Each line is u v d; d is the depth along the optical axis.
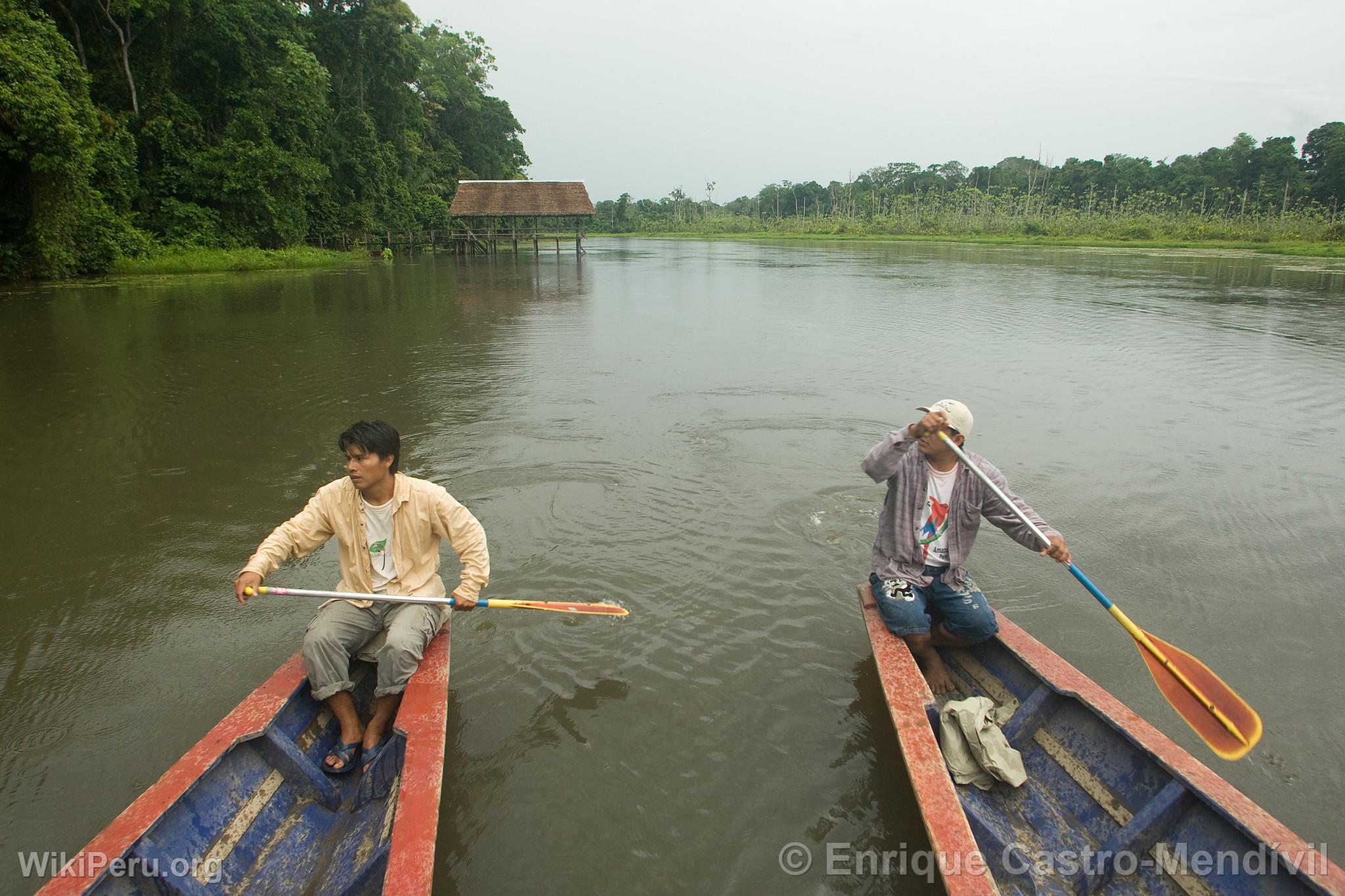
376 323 14.64
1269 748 3.46
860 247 49.78
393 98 39.34
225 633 4.29
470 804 3.11
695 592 4.66
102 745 3.45
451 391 9.30
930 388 9.58
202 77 28.53
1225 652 4.15
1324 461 6.95
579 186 39.00
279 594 3.30
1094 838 2.88
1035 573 4.93
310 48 34.66
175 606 4.54
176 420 7.97
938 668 3.68
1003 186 70.62
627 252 47.19
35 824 3.03
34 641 4.20
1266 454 7.14
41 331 12.82
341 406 8.55
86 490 6.17
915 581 3.67
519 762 3.33
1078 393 9.34
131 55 26.41
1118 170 60.34
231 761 2.88
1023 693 3.47
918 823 3.04
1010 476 6.56
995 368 10.79
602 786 3.21
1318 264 30.45
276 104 29.61
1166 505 5.98
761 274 27.80
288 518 5.70
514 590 4.68
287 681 3.25
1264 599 4.65
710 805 3.12
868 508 5.87
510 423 7.96
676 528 5.52
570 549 5.20
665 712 3.65
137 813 2.52
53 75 18.64
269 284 21.38
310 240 34.25
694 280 25.55
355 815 2.95
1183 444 7.41
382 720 3.24
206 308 16.11
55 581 4.80
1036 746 3.25
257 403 8.65
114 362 10.63
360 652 3.56
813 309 17.52
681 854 2.90
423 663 3.38
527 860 2.87
